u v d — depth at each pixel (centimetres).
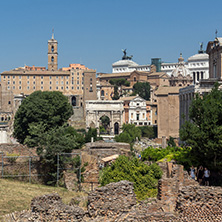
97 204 2950
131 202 2998
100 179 5381
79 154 5909
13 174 5822
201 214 2942
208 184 4759
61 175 5766
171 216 2878
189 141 5197
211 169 5072
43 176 5853
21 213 3234
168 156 5491
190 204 2969
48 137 6131
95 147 7506
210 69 14338
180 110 15362
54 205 2969
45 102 11462
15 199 4388
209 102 5409
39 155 6006
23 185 5356
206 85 12988
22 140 11431
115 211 2944
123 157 4775
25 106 11294
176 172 4041
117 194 2986
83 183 5500
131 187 3030
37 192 4934
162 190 3338
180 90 15388
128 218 2855
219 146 4838
